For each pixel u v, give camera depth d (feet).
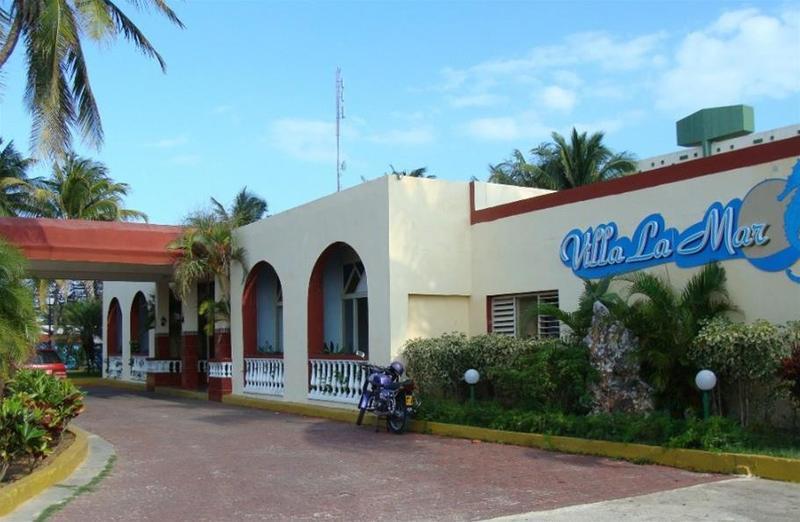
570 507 24.38
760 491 25.54
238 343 66.03
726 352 31.19
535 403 39.86
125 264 66.59
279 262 60.59
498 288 48.42
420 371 46.09
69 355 134.62
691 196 36.96
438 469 32.24
